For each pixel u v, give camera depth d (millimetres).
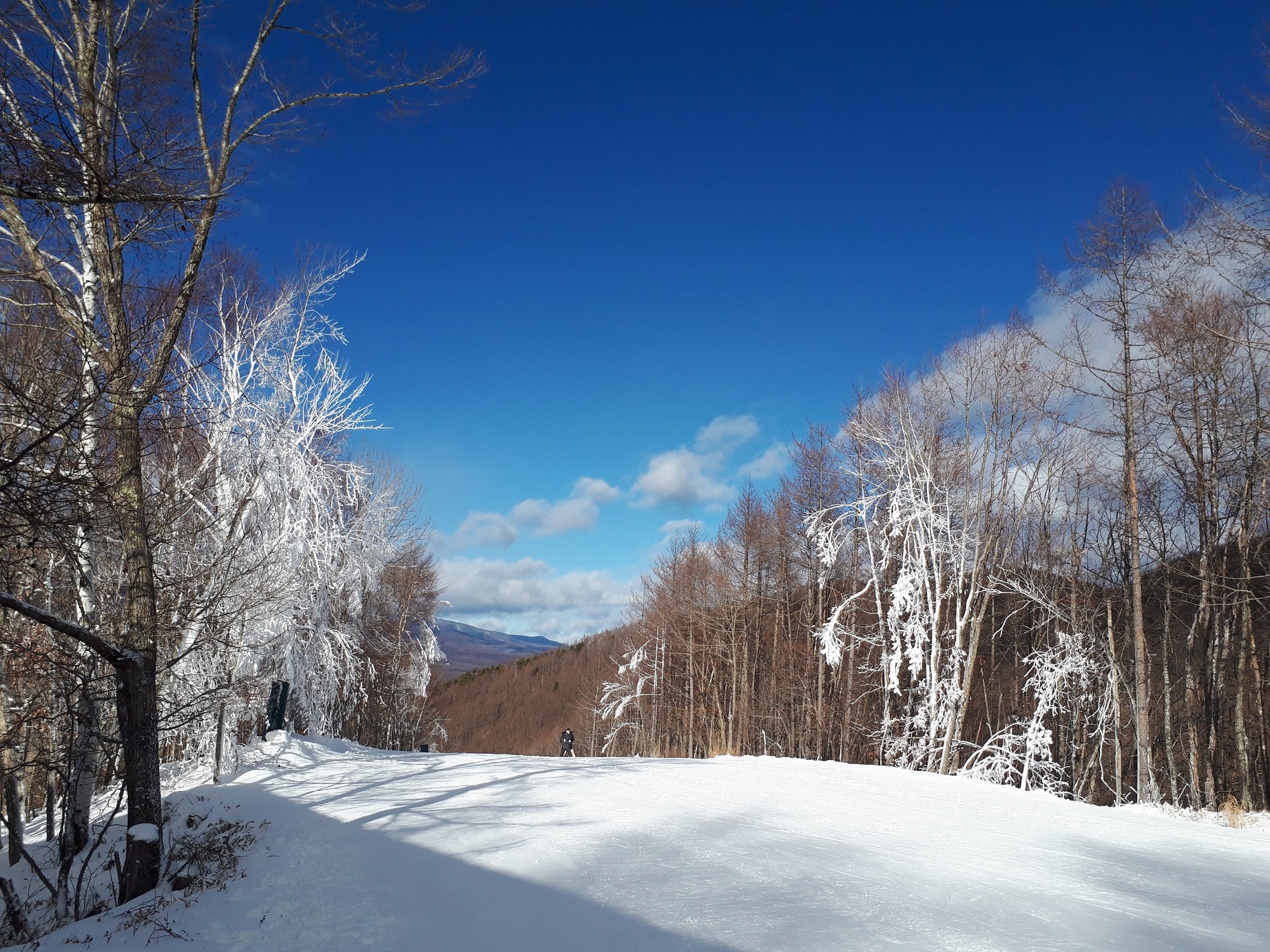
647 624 42188
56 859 9734
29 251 8102
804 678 29859
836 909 5441
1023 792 12109
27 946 6184
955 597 24516
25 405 6422
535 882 6293
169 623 11078
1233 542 20812
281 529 14828
